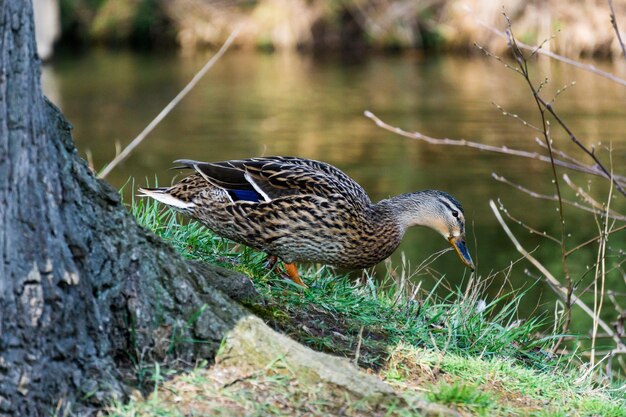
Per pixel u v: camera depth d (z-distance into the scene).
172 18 37.62
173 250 4.94
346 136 21.22
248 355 4.76
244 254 6.77
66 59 34.22
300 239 6.64
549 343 7.42
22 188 4.21
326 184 6.76
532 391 5.73
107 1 38.00
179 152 19.34
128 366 4.57
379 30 35.81
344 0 36.12
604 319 10.74
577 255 13.12
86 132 21.41
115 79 29.28
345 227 6.76
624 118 22.12
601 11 29.86
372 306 6.41
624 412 5.70
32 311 4.18
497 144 20.08
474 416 4.96
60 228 4.32
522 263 12.67
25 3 4.25
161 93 26.84
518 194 16.45
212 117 23.39
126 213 4.82
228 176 6.63
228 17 37.28
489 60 32.16
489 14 32.50
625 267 12.58
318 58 34.59
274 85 28.44
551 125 21.67
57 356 4.24
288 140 20.75
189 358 4.71
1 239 4.14
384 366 5.57
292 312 5.93
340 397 4.66
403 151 19.78
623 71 28.12
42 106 4.34
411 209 7.36
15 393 4.14
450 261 12.62
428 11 35.75
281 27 36.22
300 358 4.80
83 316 4.38
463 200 16.08
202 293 4.92
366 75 30.17
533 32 30.86
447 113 23.58
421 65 32.16
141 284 4.70
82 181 4.64
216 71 31.28
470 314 6.64
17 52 4.22
